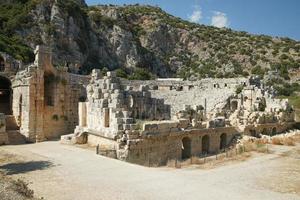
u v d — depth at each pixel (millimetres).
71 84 45438
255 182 22359
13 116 43000
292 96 98875
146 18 194000
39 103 40781
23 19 103688
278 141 42812
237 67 152000
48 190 18609
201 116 43531
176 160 32250
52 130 42750
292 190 20500
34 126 40219
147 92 46719
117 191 18750
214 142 41594
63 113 44000
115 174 22812
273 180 22984
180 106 66000
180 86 77312
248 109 59906
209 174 24516
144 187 19797
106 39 139375
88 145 35875
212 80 75812
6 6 109750
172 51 178125
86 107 39125
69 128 44688
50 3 114625
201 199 18000
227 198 18359
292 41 177125
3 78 51500
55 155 29719
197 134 38469
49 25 108562
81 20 126688
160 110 47969
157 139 32969
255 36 187750
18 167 24578
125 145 30656
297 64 143875
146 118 45469
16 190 16406
